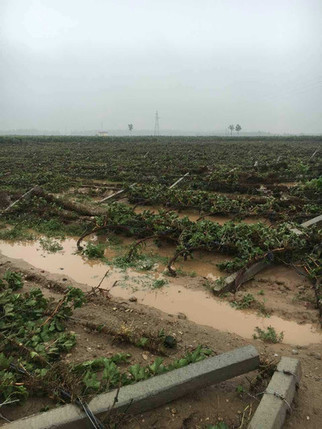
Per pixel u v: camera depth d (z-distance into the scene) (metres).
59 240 9.64
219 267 7.52
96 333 5.25
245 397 3.99
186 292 6.65
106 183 16.95
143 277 7.30
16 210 11.69
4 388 3.95
